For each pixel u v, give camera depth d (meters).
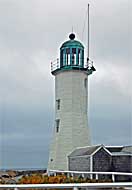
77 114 39.59
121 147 35.81
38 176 28.53
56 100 41.19
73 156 36.62
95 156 33.16
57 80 41.31
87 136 39.72
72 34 42.09
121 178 31.08
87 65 41.06
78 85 40.12
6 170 40.44
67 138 38.97
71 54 40.69
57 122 40.38
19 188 8.83
